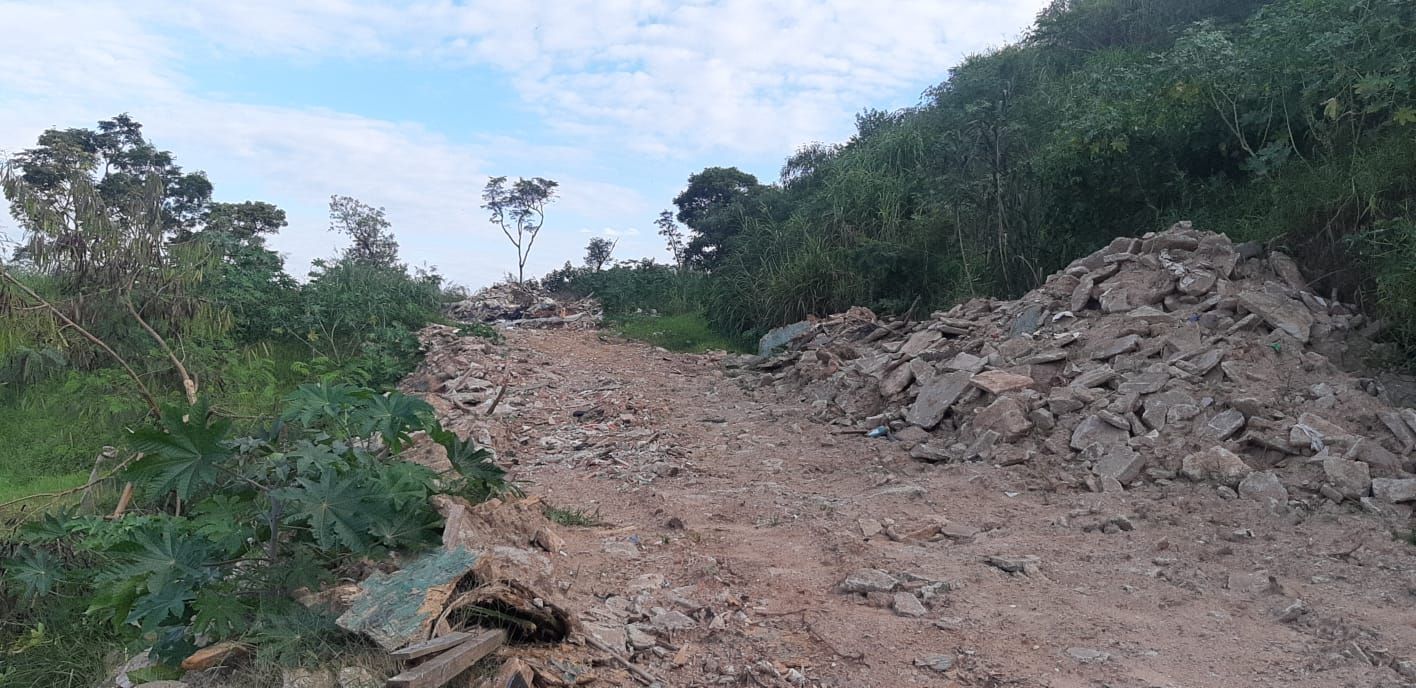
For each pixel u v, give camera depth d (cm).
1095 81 1608
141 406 946
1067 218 1319
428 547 463
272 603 415
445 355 1458
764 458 872
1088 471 723
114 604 423
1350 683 384
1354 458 646
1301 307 858
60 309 962
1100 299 990
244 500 481
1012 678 393
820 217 1883
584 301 2681
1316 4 1081
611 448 929
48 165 1001
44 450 955
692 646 427
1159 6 1941
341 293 1625
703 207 3080
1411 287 777
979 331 1111
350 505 444
